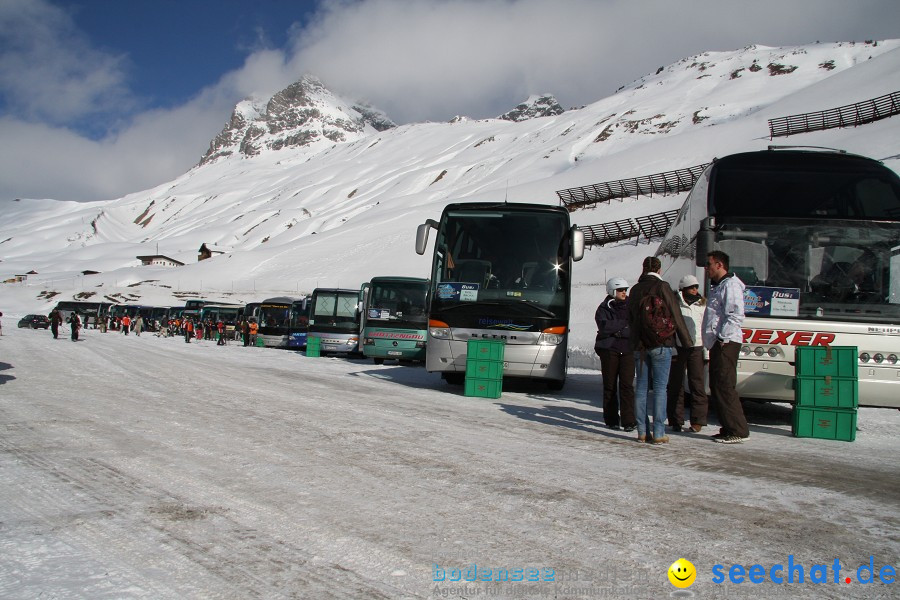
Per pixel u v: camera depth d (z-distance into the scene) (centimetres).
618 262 5938
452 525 388
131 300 9350
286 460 543
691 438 759
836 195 897
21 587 289
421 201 18012
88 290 10081
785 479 538
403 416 820
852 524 414
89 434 632
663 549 358
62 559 323
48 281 13075
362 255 10475
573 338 3014
